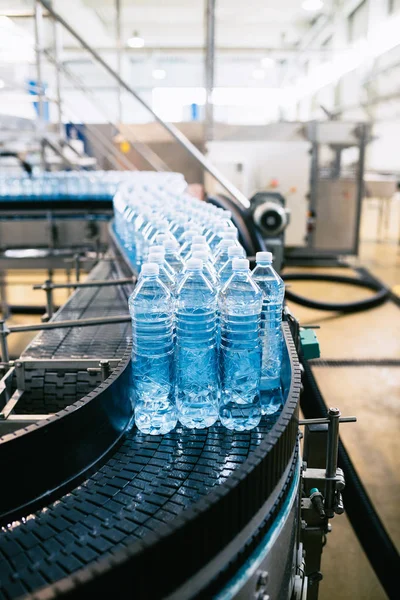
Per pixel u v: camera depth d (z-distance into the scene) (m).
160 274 1.25
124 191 2.84
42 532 0.69
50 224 3.84
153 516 0.71
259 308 1.21
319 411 1.85
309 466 1.18
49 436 0.75
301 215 5.84
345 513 1.98
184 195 2.59
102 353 1.34
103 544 0.66
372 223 9.89
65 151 4.53
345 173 5.82
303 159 5.65
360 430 2.57
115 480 0.80
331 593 1.66
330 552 1.85
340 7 7.11
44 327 1.33
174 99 11.00
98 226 3.99
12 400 1.18
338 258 6.62
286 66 10.08
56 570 0.62
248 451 0.86
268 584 0.72
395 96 6.05
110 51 8.66
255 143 5.53
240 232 2.80
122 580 0.51
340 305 4.38
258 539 0.70
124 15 7.95
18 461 0.72
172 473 0.81
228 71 10.86
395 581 1.62
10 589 0.59
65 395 1.22
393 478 2.21
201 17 7.99
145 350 1.05
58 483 0.77
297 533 0.95
